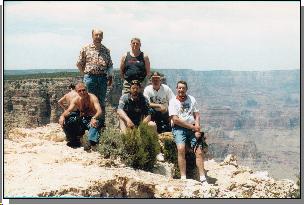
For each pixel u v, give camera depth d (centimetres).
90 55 1397
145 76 1431
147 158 1246
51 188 1001
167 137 1364
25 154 1202
